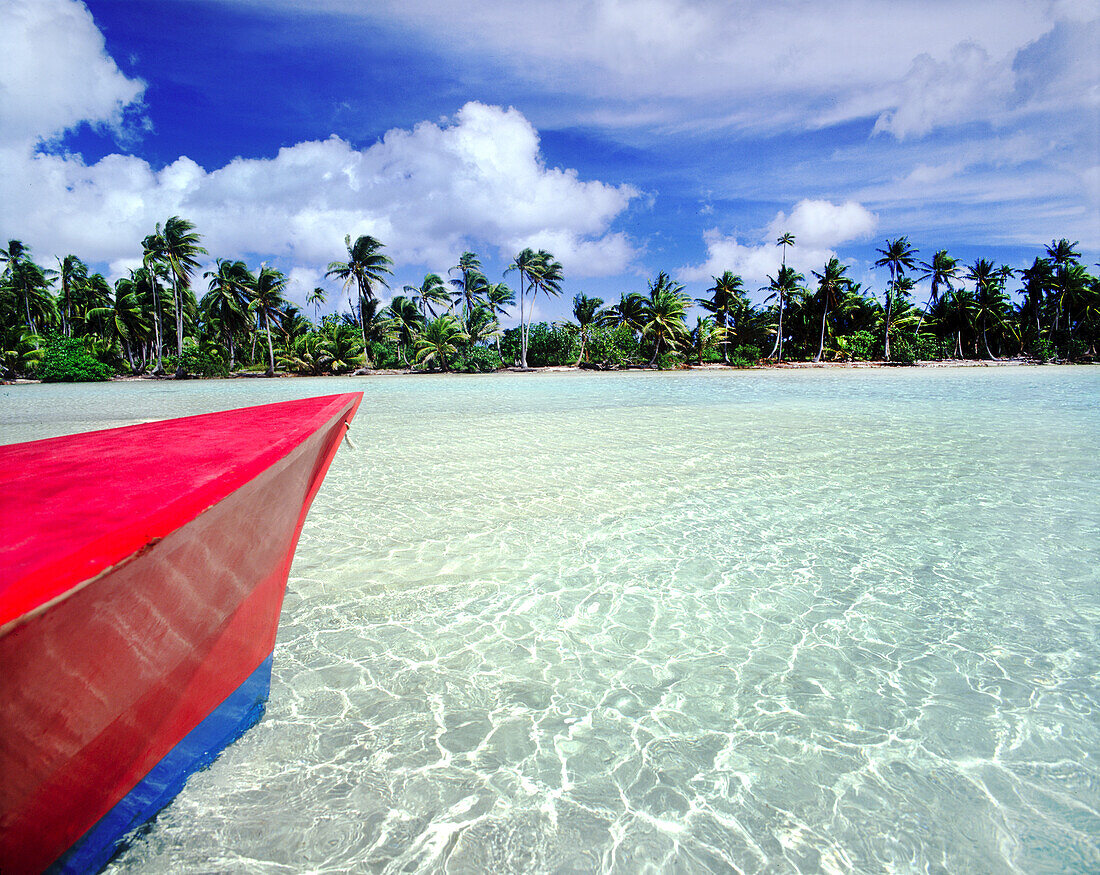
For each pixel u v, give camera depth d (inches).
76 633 60.2
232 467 84.4
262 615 104.0
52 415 605.6
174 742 88.5
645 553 183.5
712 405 615.8
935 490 251.0
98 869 77.9
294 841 82.4
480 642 133.8
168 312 1839.3
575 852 81.0
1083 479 267.3
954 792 91.1
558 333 1980.8
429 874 77.6
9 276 1724.9
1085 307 2110.0
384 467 301.1
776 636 135.7
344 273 1809.8
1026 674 120.6
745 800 90.1
